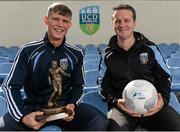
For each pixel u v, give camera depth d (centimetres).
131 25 258
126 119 239
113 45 264
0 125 227
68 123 240
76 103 239
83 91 251
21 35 1004
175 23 1007
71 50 245
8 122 228
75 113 239
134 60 259
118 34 259
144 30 1007
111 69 261
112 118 240
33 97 240
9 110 227
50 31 236
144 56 259
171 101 274
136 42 261
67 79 244
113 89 262
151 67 261
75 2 991
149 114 238
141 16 1005
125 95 238
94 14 996
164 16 1006
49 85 237
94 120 230
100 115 236
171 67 409
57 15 234
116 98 252
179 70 371
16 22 1003
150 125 246
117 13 258
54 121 236
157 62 260
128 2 998
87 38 1002
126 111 239
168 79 259
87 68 452
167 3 1002
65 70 242
